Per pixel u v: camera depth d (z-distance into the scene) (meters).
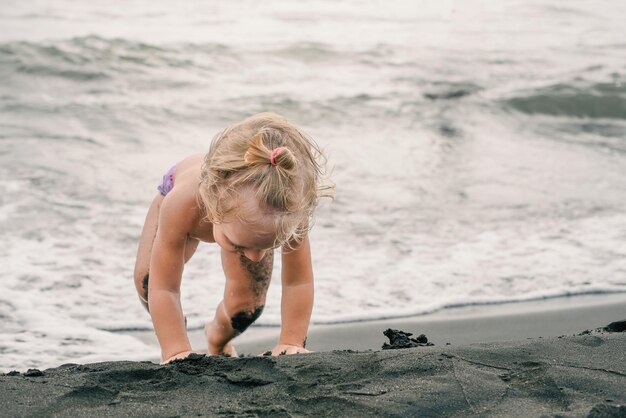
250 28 13.71
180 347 3.25
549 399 2.53
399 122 9.73
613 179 8.15
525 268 6.08
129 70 10.95
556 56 13.00
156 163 7.97
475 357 2.93
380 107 10.22
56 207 6.79
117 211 6.82
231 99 10.16
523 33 14.54
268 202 2.72
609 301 5.58
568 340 3.12
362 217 6.91
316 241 6.39
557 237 6.68
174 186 3.46
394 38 13.77
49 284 5.53
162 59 11.47
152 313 3.31
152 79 10.72
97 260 5.95
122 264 5.93
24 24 12.59
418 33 14.27
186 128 9.05
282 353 3.29
